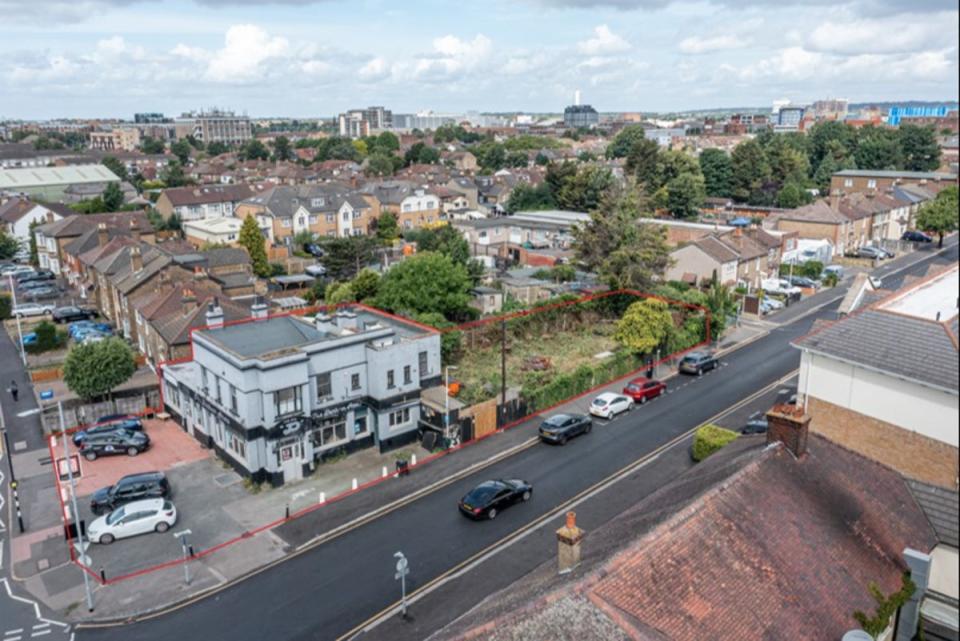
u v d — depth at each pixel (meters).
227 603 28.50
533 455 41.78
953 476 23.97
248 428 37.25
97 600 28.78
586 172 121.12
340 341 40.34
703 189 129.00
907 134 160.00
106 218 90.94
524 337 63.38
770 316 72.62
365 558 31.42
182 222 108.00
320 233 110.56
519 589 19.52
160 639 26.42
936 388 23.73
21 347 60.22
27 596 29.19
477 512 34.25
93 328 65.56
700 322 63.09
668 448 42.09
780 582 17.28
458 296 61.66
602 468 39.81
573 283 74.94
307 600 28.58
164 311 54.47
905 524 21.17
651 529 17.89
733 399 49.75
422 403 43.69
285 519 34.78
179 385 45.50
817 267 84.81
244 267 76.31
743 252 78.44
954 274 33.31
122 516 33.41
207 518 35.00
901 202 112.06
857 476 22.30
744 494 19.47
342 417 41.22
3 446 44.00
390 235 110.75
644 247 68.25
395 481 38.66
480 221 104.56
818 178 147.12
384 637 26.27
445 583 29.50
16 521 35.12
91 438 42.16
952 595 20.95
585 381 51.59
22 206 103.88
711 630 15.49
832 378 27.20
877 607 17.92
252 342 40.88
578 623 14.95
